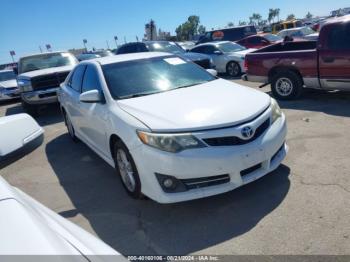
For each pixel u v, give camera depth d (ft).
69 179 16.12
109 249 5.39
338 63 22.63
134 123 11.71
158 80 15.23
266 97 13.43
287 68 25.79
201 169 10.71
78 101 17.40
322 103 24.03
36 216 4.94
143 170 11.35
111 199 13.38
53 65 35.24
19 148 5.99
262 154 11.44
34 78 30.96
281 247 9.32
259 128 11.75
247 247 9.52
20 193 6.40
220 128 11.05
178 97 13.35
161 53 17.95
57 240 4.43
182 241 10.18
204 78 16.31
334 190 11.82
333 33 22.67
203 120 11.16
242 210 11.34
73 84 19.54
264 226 10.35
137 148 11.40
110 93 14.25
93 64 16.78
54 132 26.14
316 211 10.73
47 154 20.47
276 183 12.80
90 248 5.07
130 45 50.52
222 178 11.06
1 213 4.63
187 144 10.77
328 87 23.93
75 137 21.75
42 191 15.14
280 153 12.69
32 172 17.71
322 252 8.92
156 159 10.94
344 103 23.30
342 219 10.16
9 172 18.11
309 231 9.82
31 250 3.92
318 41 23.48
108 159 14.74
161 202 11.09
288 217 10.62
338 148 15.39
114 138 13.37
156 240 10.40
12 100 48.21
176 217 11.46
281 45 29.30
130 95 14.12
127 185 13.14
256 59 27.43
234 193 12.44
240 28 80.23
